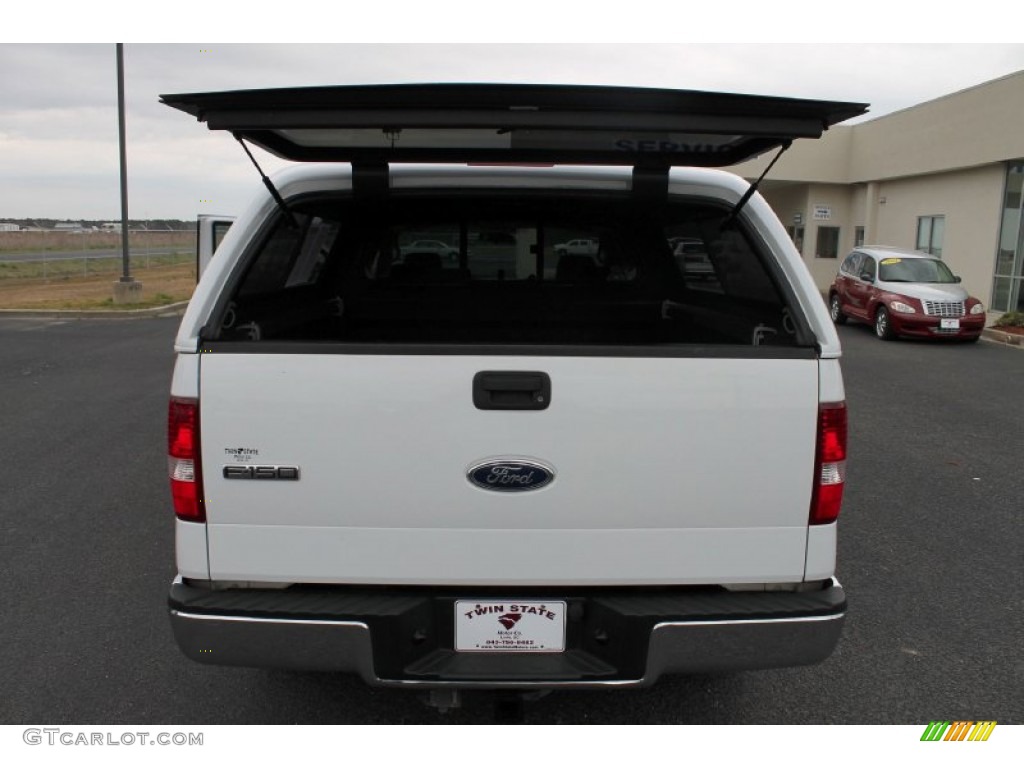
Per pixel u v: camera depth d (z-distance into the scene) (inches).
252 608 93.7
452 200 140.9
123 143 731.4
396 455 91.4
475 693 127.6
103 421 301.3
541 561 94.0
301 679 132.3
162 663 136.9
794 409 92.4
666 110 90.2
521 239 161.6
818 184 1058.1
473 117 90.4
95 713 122.6
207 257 176.9
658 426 91.4
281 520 93.2
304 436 91.2
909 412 336.5
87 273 1213.1
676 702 126.3
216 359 90.8
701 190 113.7
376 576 94.5
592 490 92.3
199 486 92.7
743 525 94.3
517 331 165.5
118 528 196.9
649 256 163.3
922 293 568.4
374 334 165.5
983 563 180.1
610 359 90.3
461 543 93.5
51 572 172.2
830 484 94.1
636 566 94.4
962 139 786.8
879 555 184.2
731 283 136.6
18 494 221.0
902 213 930.1
